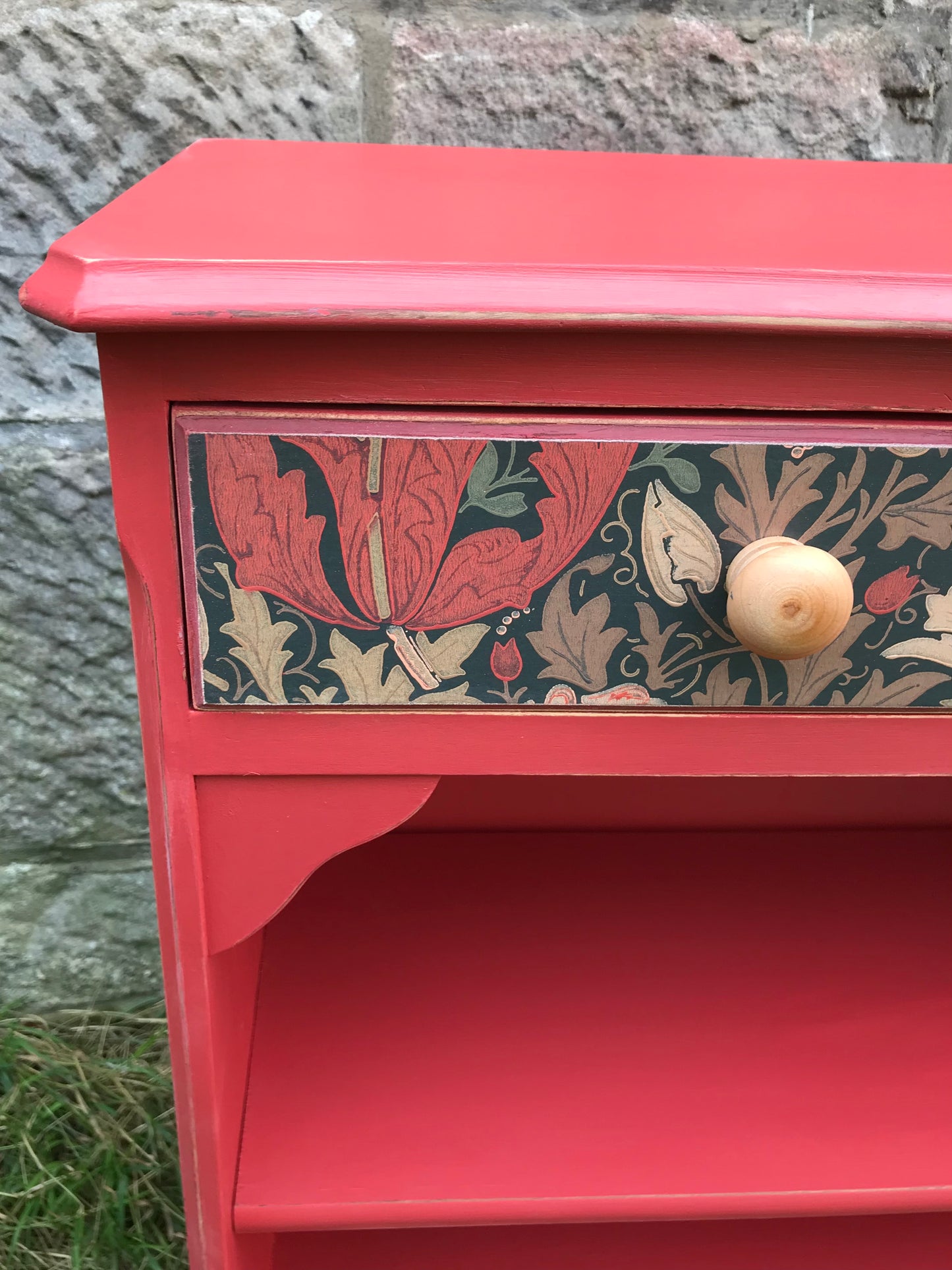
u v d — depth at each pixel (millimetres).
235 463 378
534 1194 558
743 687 426
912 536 405
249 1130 588
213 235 378
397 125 747
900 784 896
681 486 390
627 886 826
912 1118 615
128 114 716
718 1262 681
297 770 430
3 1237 765
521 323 339
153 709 421
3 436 780
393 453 379
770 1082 638
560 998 701
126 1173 814
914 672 429
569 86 745
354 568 395
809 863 862
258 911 459
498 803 888
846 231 436
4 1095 873
